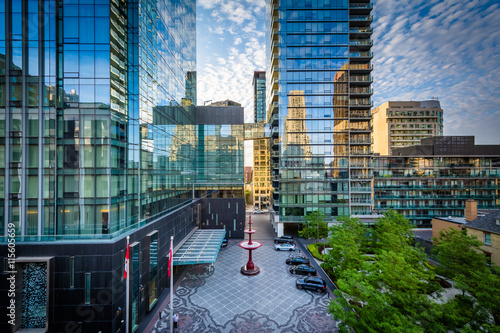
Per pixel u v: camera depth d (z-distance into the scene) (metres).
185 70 37.72
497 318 14.38
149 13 23.89
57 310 16.02
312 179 46.19
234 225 46.38
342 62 46.38
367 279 16.61
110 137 17.78
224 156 48.84
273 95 51.56
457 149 54.19
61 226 17.39
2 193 17.22
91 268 16.25
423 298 14.59
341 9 46.16
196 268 30.73
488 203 52.47
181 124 34.84
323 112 46.47
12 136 17.42
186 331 17.94
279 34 46.41
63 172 17.58
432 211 52.75
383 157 53.16
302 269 28.64
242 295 23.50
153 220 24.08
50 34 17.77
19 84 17.53
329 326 18.48
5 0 17.52
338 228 29.83
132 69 21.19
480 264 19.80
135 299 18.88
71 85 17.81
